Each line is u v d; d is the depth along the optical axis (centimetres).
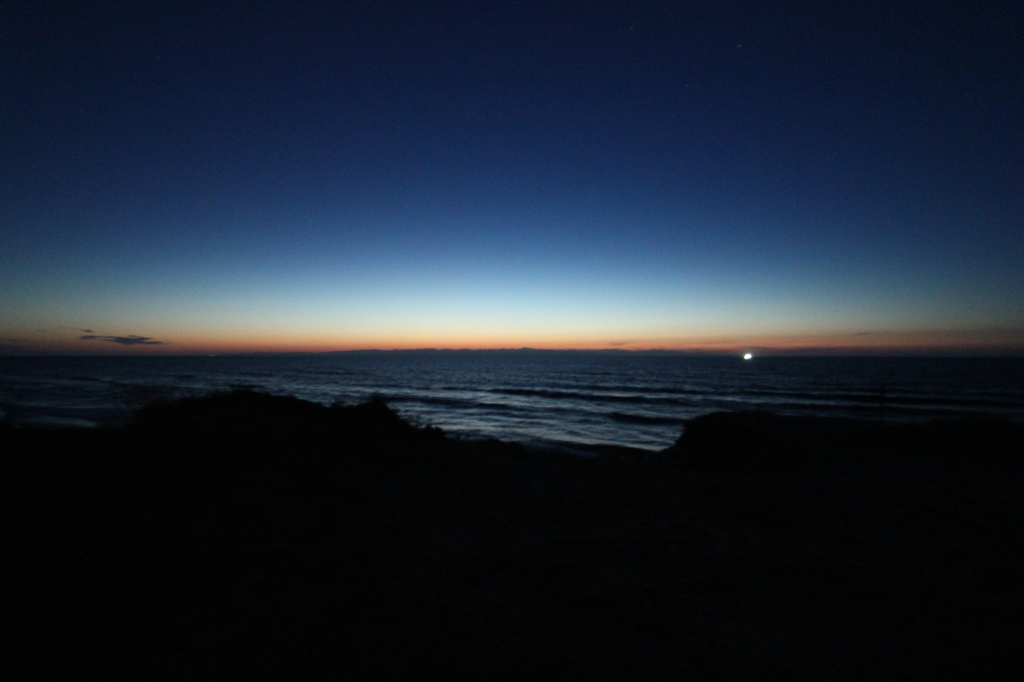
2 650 264
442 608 324
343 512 537
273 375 7594
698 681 251
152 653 265
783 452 1037
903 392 4481
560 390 5031
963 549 474
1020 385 5141
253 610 316
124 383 5259
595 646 283
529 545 460
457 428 2619
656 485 745
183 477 642
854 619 330
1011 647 298
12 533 436
